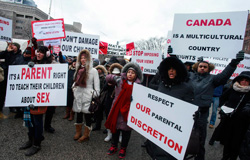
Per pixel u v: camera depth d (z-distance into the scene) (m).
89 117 3.14
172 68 1.90
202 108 2.65
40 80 2.63
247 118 2.46
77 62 3.09
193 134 1.73
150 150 2.06
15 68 2.66
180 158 1.68
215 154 3.27
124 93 2.64
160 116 1.92
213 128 4.72
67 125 3.91
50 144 2.98
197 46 2.63
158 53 4.96
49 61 2.90
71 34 4.46
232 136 2.61
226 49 2.43
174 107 1.78
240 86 2.56
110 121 2.73
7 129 3.34
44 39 4.30
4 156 2.48
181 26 2.72
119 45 7.92
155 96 1.98
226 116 2.70
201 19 2.58
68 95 4.06
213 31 2.51
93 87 3.21
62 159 2.56
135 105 2.25
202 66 2.76
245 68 4.79
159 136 1.91
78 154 2.75
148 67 5.11
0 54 4.12
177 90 1.94
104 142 3.27
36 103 2.60
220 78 2.52
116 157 2.78
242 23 2.32
